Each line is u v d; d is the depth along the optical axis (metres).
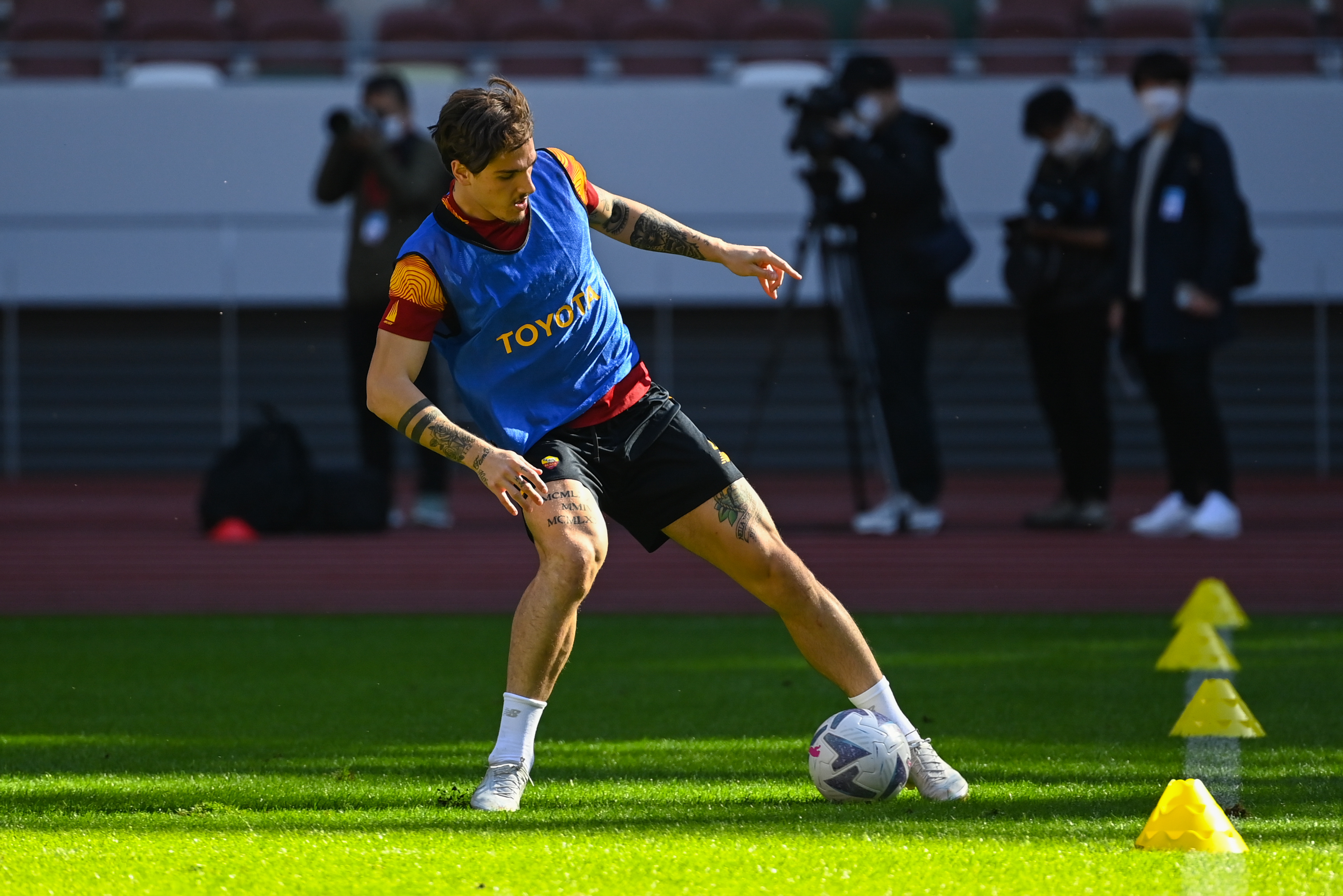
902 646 19.69
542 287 10.59
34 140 46.06
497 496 10.38
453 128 9.88
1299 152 45.06
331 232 45.47
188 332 45.62
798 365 44.72
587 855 8.84
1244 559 27.27
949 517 34.31
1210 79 45.97
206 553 29.22
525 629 10.48
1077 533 30.44
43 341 45.62
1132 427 43.06
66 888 8.18
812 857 8.74
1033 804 10.45
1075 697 15.76
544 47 47.47
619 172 47.03
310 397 45.28
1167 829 8.93
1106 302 28.69
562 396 10.82
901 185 28.05
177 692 16.58
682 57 49.50
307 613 23.67
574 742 13.44
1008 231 29.12
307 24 50.03
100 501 39.06
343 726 14.40
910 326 29.30
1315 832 9.43
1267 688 16.23
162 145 46.25
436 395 32.00
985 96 46.06
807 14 50.25
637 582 26.48
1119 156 28.81
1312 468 43.12
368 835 9.42
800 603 10.99
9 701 15.94
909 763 10.70
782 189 46.81
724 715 14.93
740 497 10.95
